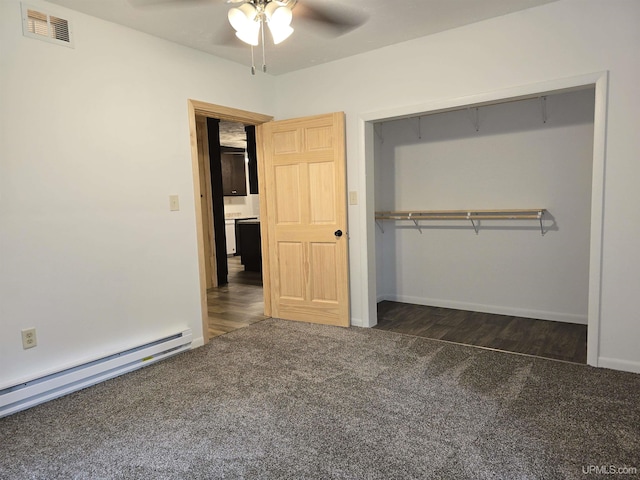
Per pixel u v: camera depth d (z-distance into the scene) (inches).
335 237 147.6
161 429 84.8
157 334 123.2
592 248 107.0
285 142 154.4
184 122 129.6
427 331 144.3
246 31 90.4
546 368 109.7
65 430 85.1
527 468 69.8
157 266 122.8
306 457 74.4
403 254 186.9
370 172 147.6
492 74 118.0
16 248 93.9
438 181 174.4
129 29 114.4
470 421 84.7
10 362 93.5
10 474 71.6
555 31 107.9
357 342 133.6
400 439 79.1
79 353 105.5
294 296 159.5
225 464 73.0
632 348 104.8
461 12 111.4
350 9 107.4
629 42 99.1
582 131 142.8
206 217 228.7
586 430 80.4
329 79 149.3
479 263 167.9
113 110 111.3
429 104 129.1
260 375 110.0
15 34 92.5
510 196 158.6
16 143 93.4
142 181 118.5
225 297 205.0
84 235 105.9
